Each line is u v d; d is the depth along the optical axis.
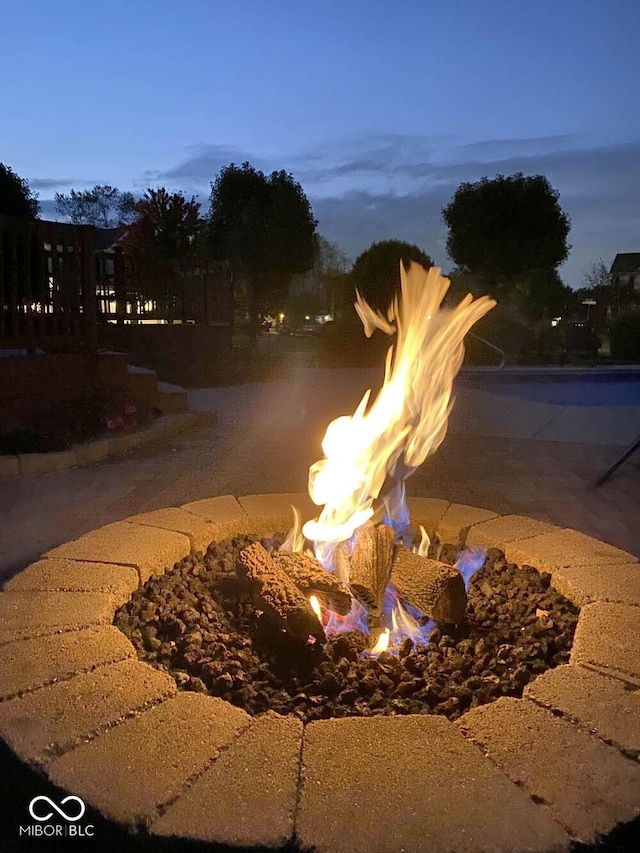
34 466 6.57
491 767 1.89
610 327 25.70
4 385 7.08
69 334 8.28
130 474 6.66
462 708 2.34
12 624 2.68
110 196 57.88
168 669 2.58
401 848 1.65
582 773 1.87
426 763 1.91
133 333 13.74
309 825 1.71
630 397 14.09
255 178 21.97
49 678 2.30
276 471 6.87
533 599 3.16
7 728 2.05
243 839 1.67
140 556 3.32
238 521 3.96
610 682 2.29
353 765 1.90
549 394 14.66
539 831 1.69
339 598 2.99
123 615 2.95
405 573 3.06
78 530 5.04
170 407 9.21
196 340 14.78
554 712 2.14
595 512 5.69
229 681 2.44
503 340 23.45
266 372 16.47
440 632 2.94
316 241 23.06
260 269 21.48
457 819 1.72
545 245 24.03
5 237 7.30
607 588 3.03
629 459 7.64
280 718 2.11
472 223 24.09
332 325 22.36
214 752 1.96
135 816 1.74
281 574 3.04
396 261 21.20
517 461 7.49
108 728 2.06
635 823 1.73
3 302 7.27
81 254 8.41
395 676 2.54
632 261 46.12
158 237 18.38
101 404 8.16
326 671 2.56
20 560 4.47
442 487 6.39
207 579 3.43
